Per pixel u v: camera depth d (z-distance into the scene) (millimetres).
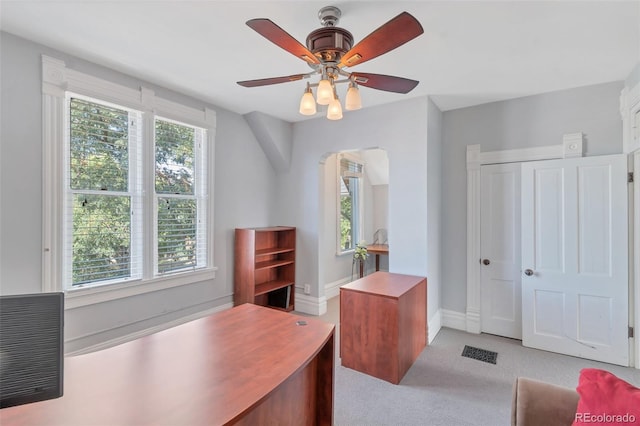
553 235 3020
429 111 3246
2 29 2102
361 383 2475
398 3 1766
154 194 3021
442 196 3709
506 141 3336
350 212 5629
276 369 1254
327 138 3912
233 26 2035
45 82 2311
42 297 849
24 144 2230
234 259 3812
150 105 2949
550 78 2797
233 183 3799
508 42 2188
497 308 3416
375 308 2570
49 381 844
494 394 2318
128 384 1133
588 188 2873
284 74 2766
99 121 2660
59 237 2395
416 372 2635
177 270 3244
